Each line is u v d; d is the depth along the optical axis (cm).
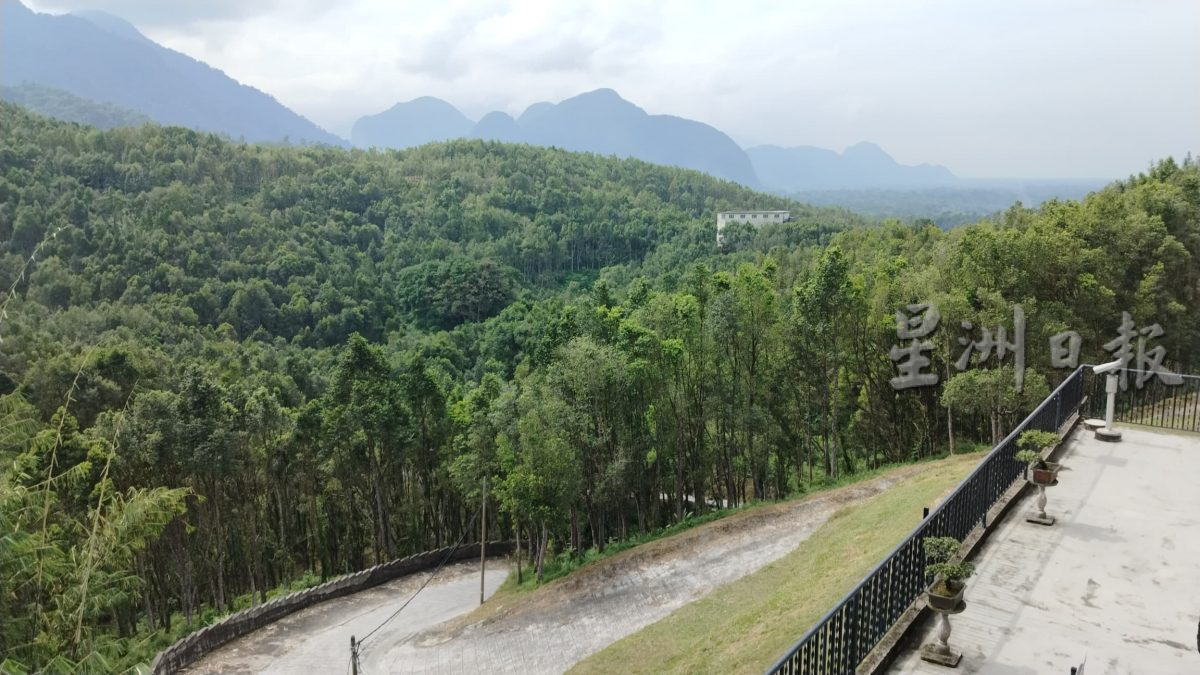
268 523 4550
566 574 3591
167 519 1636
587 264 14525
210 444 3544
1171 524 1262
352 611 3647
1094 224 3731
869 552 2189
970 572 875
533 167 18312
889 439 4362
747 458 4169
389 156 18388
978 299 3341
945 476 2944
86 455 3114
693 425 4150
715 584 2852
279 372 6431
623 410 3881
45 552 1403
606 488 3828
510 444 3797
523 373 5575
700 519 3753
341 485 4669
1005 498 1346
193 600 3966
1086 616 984
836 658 823
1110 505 1348
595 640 2695
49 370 4353
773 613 2064
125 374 4512
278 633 3316
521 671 2614
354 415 4306
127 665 1466
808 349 3794
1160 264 3741
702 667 1859
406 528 4906
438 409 4694
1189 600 1019
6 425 1391
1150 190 4562
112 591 1548
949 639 937
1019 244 3303
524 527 4325
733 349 3891
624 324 3791
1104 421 1814
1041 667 873
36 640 1359
